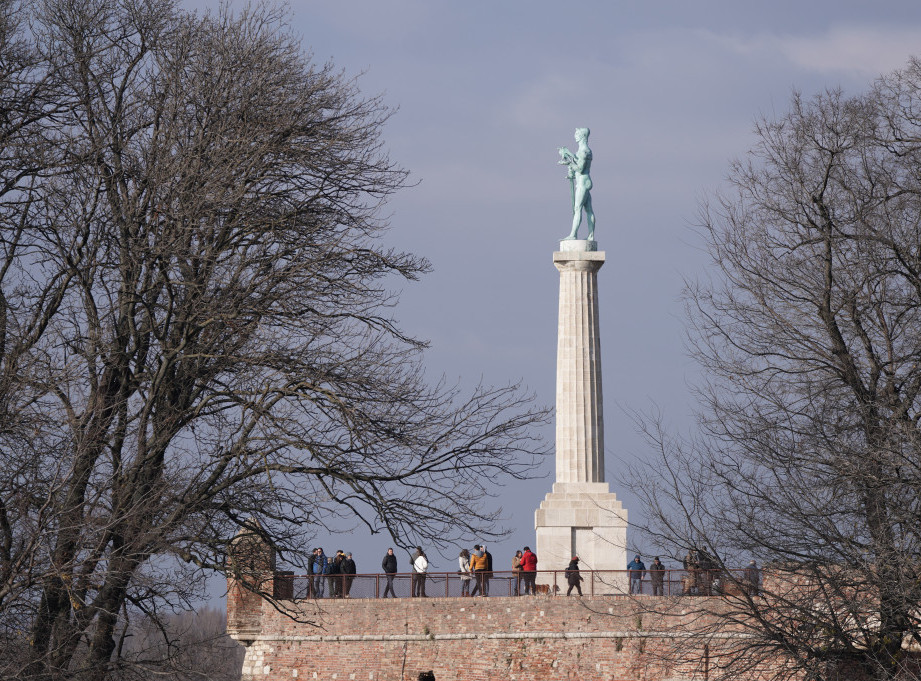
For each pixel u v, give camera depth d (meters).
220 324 73.56
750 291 84.06
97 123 77.00
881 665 71.25
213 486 72.19
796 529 76.19
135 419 71.69
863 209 82.31
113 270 74.00
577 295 147.75
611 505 143.25
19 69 75.44
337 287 77.62
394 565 114.94
